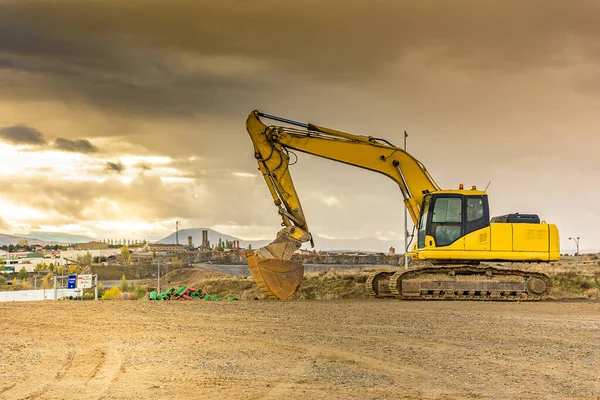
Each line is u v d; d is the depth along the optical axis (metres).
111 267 194.12
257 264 30.55
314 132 32.47
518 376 14.74
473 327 21.50
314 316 24.00
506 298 30.53
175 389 13.19
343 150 32.62
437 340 19.02
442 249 30.73
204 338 19.00
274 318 23.38
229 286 40.06
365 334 19.97
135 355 16.48
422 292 30.55
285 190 31.97
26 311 24.89
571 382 14.25
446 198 31.02
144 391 13.01
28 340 18.52
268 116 32.25
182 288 33.75
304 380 14.14
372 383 13.98
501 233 30.55
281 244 31.30
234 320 22.80
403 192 32.97
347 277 36.66
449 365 15.77
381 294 32.12
